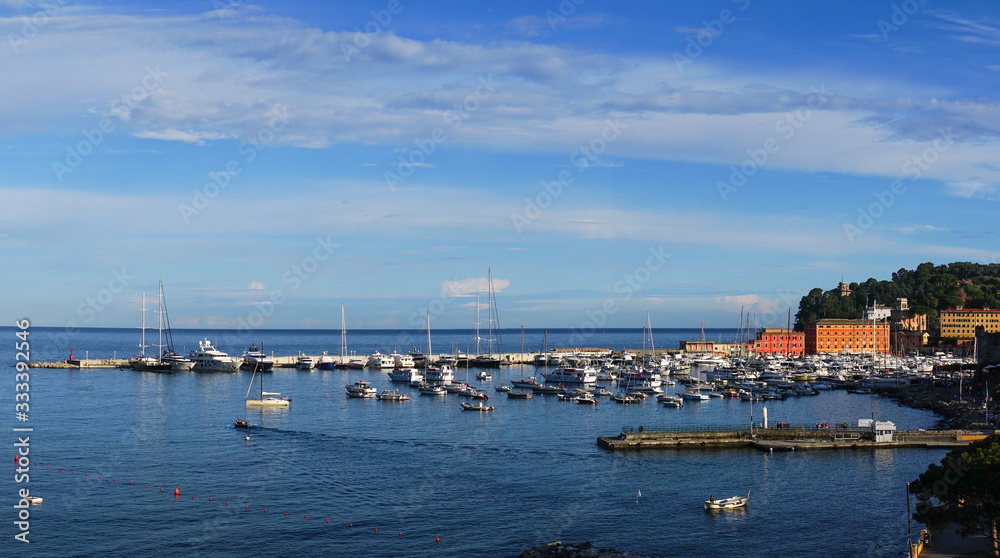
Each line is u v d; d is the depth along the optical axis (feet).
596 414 636.89
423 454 451.53
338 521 323.37
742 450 466.29
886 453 457.27
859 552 289.74
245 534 306.96
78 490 364.17
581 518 328.49
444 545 297.12
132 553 286.87
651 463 428.97
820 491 369.91
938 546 262.67
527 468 415.64
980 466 235.40
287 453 450.30
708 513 335.88
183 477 389.39
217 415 602.03
